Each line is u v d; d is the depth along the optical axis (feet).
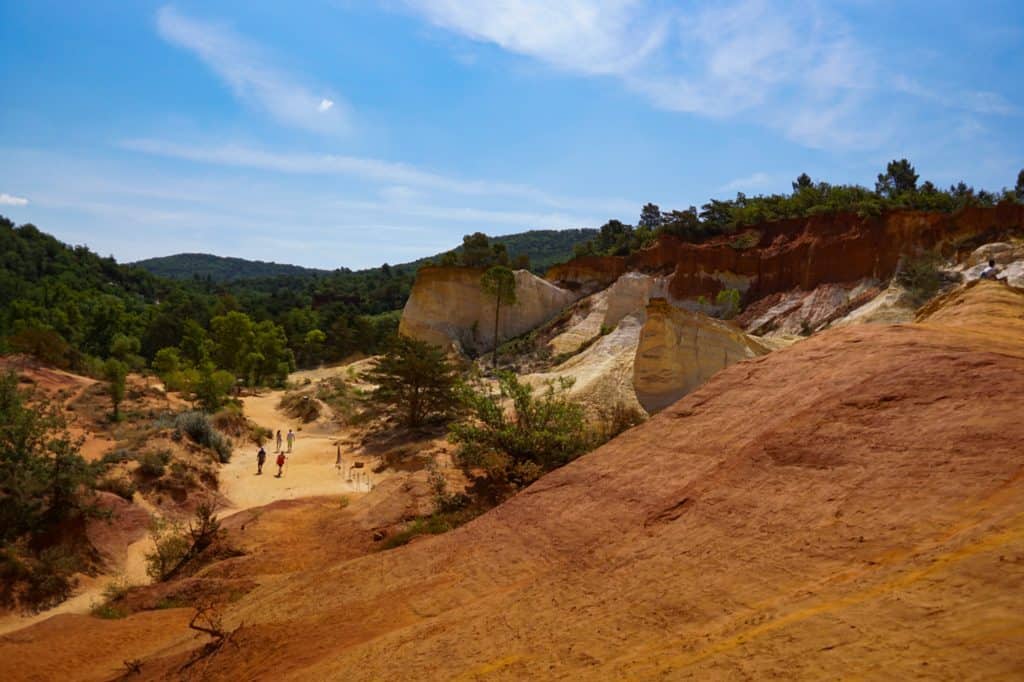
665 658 17.33
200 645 37.40
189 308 397.80
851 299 191.83
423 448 122.83
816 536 20.61
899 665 12.65
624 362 135.33
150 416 141.59
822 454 25.40
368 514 75.61
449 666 22.36
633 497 31.42
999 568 14.34
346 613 33.24
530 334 253.85
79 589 68.64
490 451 78.07
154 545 80.18
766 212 276.00
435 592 31.58
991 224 180.96
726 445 31.09
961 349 29.78
